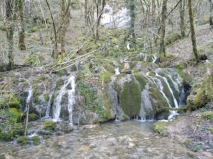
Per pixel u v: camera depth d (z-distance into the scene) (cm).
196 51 1407
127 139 859
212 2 2150
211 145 762
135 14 2234
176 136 855
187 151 753
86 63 1336
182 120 964
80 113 1061
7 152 765
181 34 2141
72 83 1167
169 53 1689
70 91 1126
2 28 1331
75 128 980
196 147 765
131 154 748
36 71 1289
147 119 1095
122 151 770
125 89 1144
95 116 1058
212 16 2100
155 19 2105
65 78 1218
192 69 1400
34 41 2059
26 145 820
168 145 802
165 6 1500
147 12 2172
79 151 775
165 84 1235
